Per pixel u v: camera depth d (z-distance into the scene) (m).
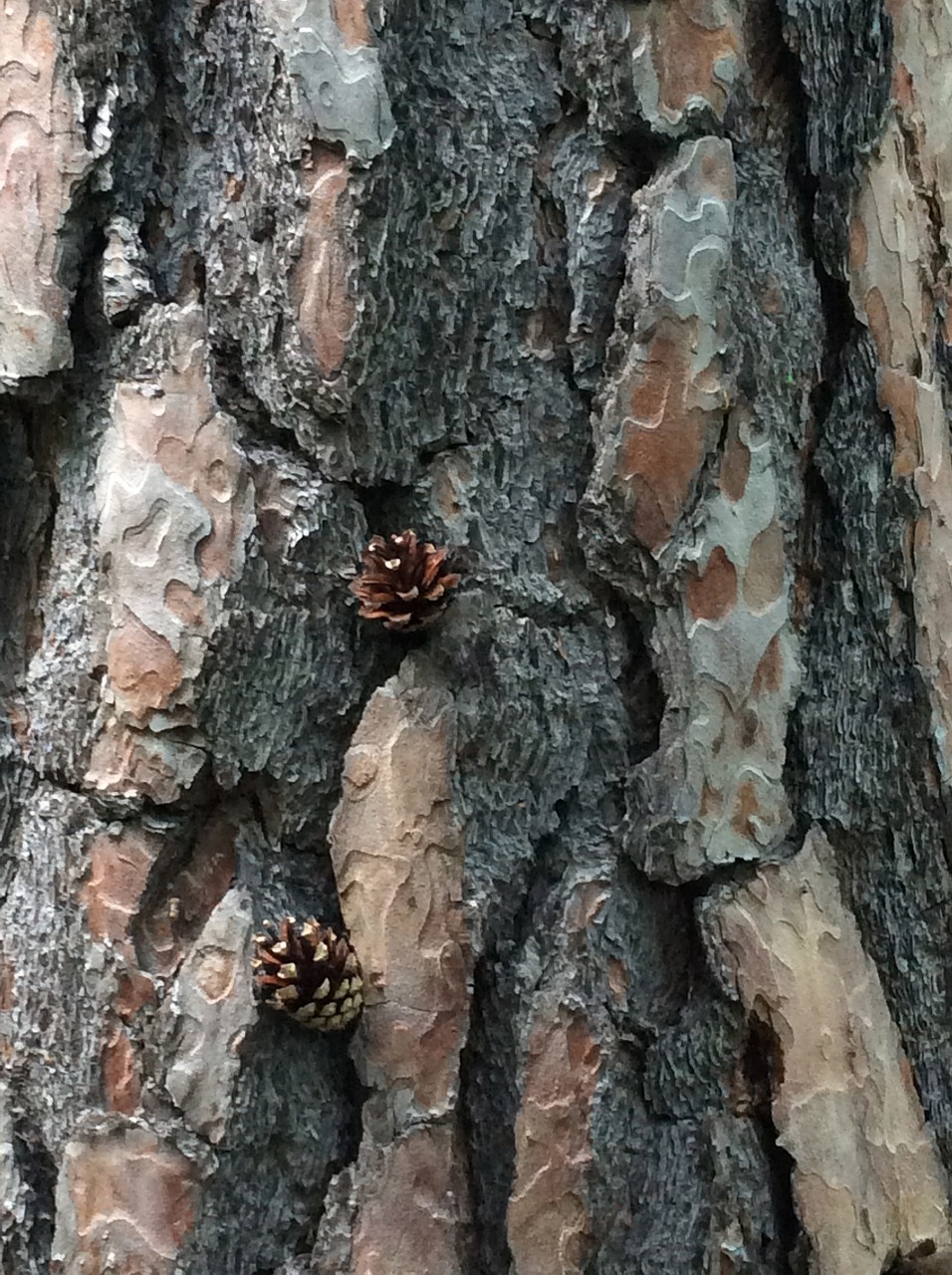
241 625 0.46
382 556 0.47
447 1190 0.47
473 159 0.49
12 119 0.48
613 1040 0.48
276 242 0.47
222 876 0.48
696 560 0.49
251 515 0.47
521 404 0.49
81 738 0.48
